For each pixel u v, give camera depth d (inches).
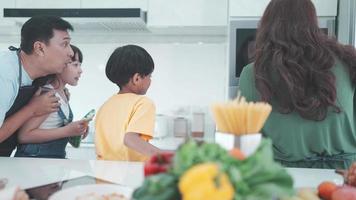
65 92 59.6
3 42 109.5
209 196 14.6
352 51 37.3
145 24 92.0
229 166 16.1
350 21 73.4
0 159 44.2
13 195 24.0
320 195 26.9
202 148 16.8
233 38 79.8
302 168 38.3
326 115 35.5
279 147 37.9
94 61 107.3
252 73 38.4
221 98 104.9
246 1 81.1
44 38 46.6
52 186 31.1
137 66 46.0
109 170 37.7
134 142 39.9
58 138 51.2
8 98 46.7
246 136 20.0
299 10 36.3
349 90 37.0
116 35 106.6
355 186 27.7
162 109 106.8
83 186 28.5
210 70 105.4
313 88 34.8
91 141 91.3
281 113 36.1
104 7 92.6
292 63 34.9
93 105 107.7
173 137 99.7
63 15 84.2
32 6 94.0
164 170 17.9
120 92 47.9
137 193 17.9
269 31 37.3
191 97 106.3
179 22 91.2
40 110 50.3
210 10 90.4
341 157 38.1
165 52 106.3
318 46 35.4
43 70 49.3
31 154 51.7
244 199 15.7
